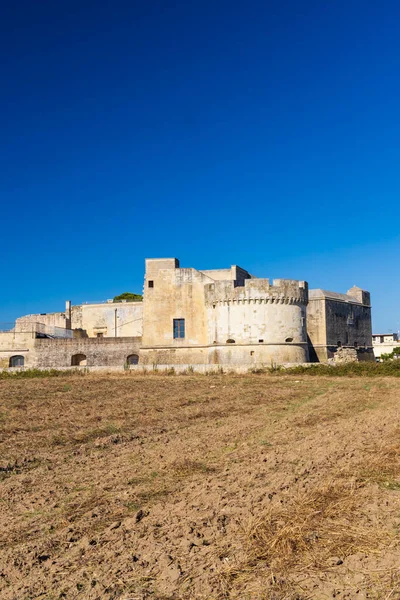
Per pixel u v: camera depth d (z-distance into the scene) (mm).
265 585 8102
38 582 8516
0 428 22547
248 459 16141
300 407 29312
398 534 9719
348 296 78062
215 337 59375
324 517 10719
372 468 14281
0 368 66438
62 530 10641
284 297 57750
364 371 51469
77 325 84438
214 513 11180
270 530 10086
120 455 17281
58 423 24000
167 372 55719
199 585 8172
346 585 8023
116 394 36875
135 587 8203
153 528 10523
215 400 33125
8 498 12875
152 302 63094
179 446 18469
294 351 57812
